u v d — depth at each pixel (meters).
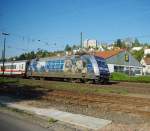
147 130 10.12
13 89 26.20
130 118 12.30
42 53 75.62
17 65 55.00
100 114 13.34
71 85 30.05
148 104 15.78
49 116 12.83
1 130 10.05
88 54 34.56
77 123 11.30
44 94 21.92
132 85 31.02
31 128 10.49
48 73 41.50
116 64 61.00
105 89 25.27
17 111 14.06
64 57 38.16
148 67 85.50
